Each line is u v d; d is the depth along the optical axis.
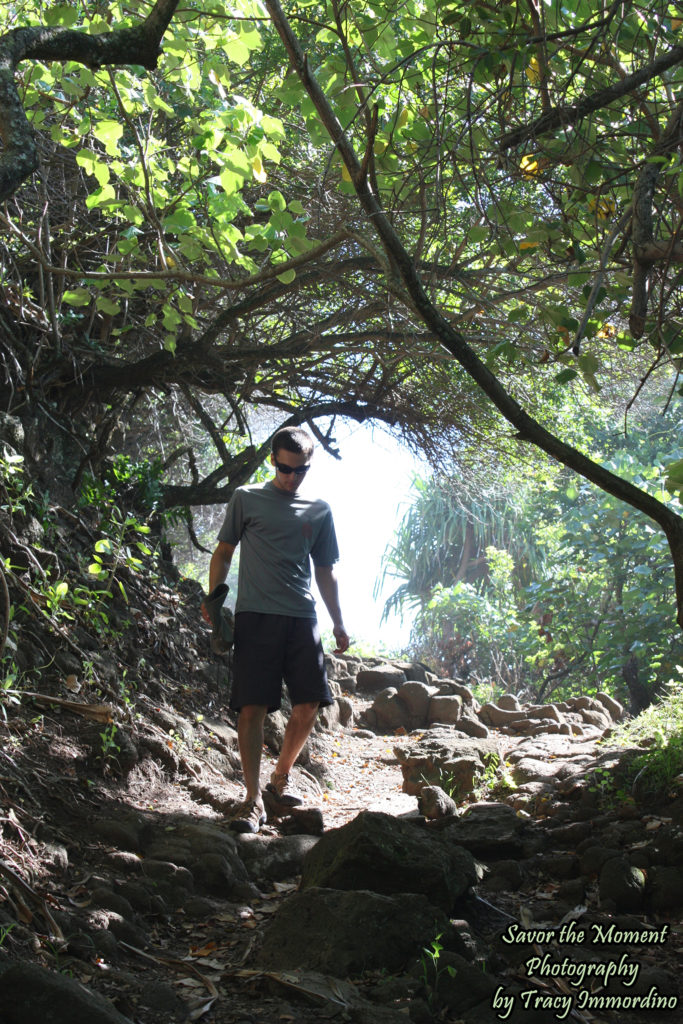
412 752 6.14
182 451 8.05
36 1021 2.38
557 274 3.67
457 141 3.95
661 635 11.35
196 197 4.86
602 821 4.57
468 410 7.54
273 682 4.70
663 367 7.47
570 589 12.60
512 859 4.36
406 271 3.11
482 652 15.30
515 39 3.64
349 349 7.27
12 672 4.36
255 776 4.61
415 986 2.94
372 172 3.52
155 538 7.30
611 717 8.96
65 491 6.45
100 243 7.00
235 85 6.39
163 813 4.35
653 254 3.19
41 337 6.72
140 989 2.80
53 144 6.23
